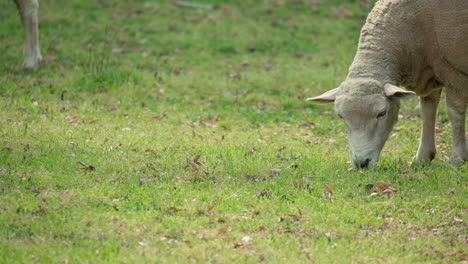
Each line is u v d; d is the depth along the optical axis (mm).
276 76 39188
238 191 20734
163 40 46875
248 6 56750
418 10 22672
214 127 30016
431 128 24469
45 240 16906
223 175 22344
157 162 23406
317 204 19859
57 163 22422
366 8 44500
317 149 26344
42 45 43531
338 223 18688
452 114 23406
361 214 19359
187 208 19328
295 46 46719
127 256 16328
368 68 22531
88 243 16906
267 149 26031
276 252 16828
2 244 16547
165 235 17688
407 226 18703
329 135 29469
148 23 50719
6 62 39094
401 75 23141
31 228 17453
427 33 22734
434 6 22453
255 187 21250
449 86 23125
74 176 21406
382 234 18203
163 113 31734
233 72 40375
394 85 22328
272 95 36031
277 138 28281
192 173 22312
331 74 39281
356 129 21641
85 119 29625
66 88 34906
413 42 22812
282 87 37375
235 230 18062
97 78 35969
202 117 31641
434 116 24406
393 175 22344
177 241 17406
